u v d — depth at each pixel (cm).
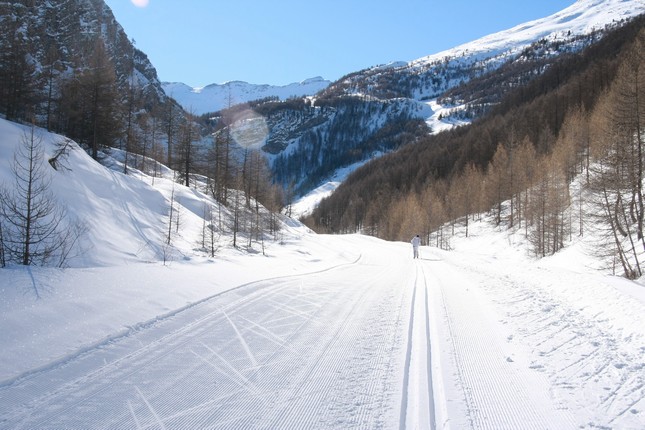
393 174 13012
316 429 425
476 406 468
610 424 418
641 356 589
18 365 562
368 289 1223
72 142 2531
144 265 1366
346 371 577
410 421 439
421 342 695
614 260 2198
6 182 1603
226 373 570
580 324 764
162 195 3034
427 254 2831
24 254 1216
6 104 3444
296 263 1991
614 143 2484
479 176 7144
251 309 920
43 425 427
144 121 5572
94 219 1909
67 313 766
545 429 416
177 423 435
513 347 658
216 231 3017
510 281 1297
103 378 547
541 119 8244
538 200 3947
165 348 663
